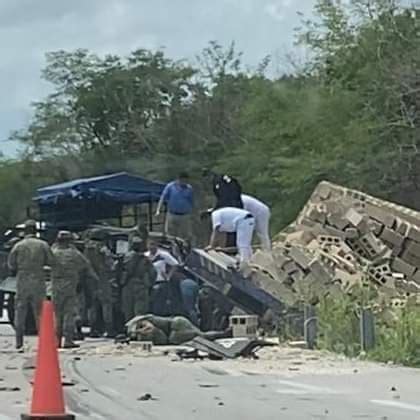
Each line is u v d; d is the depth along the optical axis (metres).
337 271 34.22
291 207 64.00
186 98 95.56
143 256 33.50
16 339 30.31
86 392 20.83
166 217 38.44
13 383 22.20
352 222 37.12
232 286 33.56
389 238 37.59
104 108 99.38
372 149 60.31
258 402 19.59
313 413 18.31
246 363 26.19
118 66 99.75
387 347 27.11
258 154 69.62
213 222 35.44
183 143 93.50
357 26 63.59
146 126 97.69
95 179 41.47
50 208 42.25
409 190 59.78
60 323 30.25
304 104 65.50
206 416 17.94
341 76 63.69
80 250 35.41
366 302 31.73
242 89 91.62
